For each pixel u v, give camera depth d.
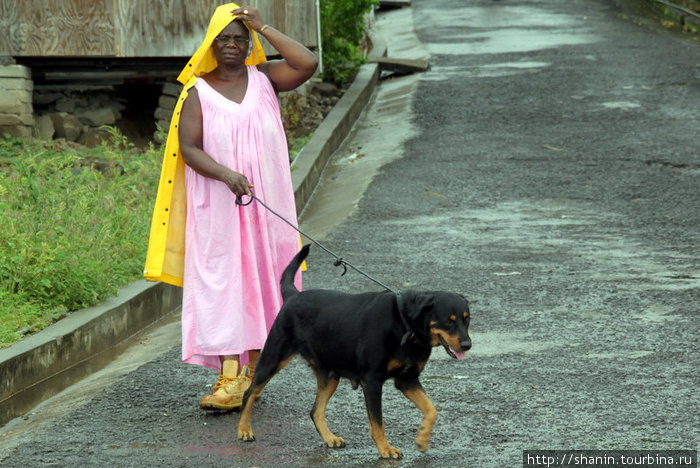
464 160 27.48
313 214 23.59
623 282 16.11
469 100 35.53
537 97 35.25
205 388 11.62
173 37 24.77
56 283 13.99
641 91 35.41
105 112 26.41
